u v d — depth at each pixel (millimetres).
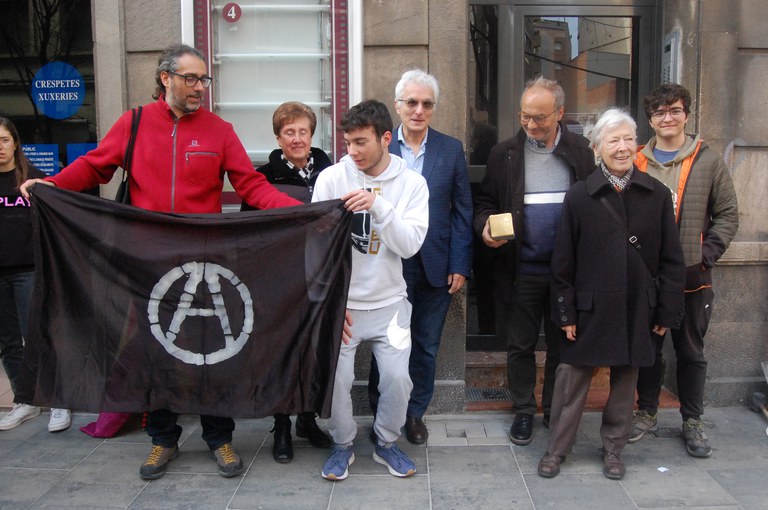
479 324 4949
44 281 3098
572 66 4922
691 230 3598
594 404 4273
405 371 3275
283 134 3605
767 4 4164
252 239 3133
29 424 4098
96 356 3152
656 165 3688
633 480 3354
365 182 3240
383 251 3234
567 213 3311
